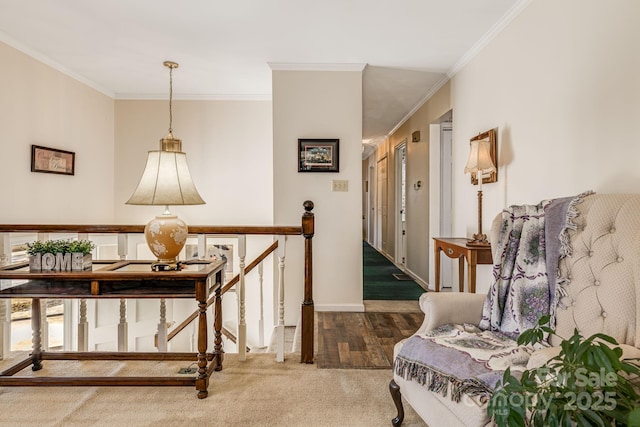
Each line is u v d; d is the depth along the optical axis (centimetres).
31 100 329
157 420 179
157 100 457
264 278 424
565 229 166
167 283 203
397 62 358
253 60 353
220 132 461
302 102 364
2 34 296
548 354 116
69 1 251
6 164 305
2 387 209
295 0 250
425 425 176
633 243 139
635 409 84
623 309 137
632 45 172
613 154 183
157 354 233
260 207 463
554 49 224
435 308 181
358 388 211
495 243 187
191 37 304
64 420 178
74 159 385
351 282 368
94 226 242
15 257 310
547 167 231
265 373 229
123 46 321
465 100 352
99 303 319
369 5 257
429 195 462
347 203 367
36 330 228
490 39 301
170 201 203
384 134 724
